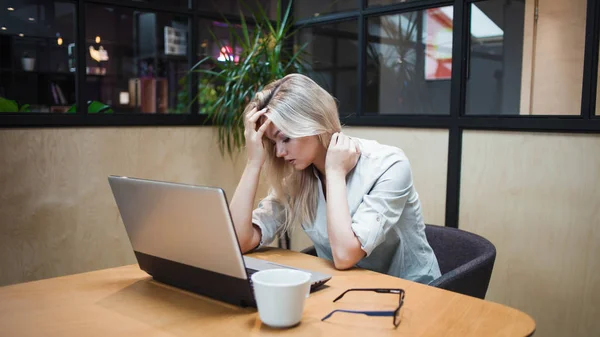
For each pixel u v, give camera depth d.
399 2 2.79
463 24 2.51
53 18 4.35
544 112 3.12
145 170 2.81
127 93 4.90
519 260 2.42
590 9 2.13
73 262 2.59
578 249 2.24
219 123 2.99
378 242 1.34
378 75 4.20
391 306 1.02
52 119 2.46
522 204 2.39
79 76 2.54
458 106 2.55
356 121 2.98
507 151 2.42
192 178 3.00
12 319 0.98
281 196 1.58
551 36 3.06
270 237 1.57
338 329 0.91
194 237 1.01
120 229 2.75
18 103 2.55
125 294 1.12
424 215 2.74
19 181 2.39
